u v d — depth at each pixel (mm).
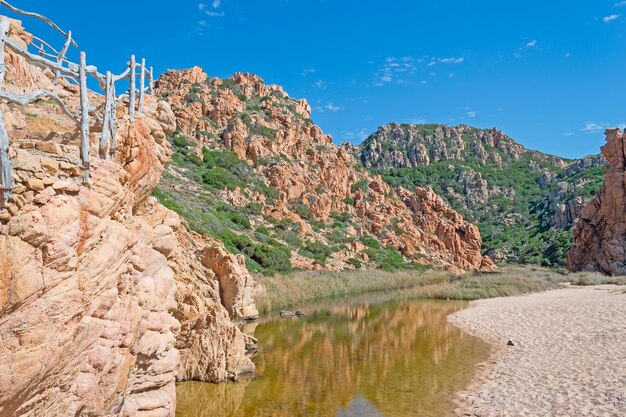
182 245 31344
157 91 98375
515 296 44344
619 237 62562
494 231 123750
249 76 122438
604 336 21391
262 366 20094
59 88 12859
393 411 14438
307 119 115250
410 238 91188
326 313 36781
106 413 9180
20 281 6582
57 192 7668
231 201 73188
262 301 37625
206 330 18250
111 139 10594
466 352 22266
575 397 14031
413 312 36938
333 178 97188
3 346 6434
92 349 8383
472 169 167750
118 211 10055
